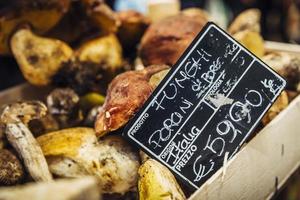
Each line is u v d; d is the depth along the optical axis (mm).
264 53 673
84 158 469
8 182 447
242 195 470
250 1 1012
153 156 461
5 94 667
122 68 653
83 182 258
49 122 529
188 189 472
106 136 485
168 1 736
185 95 471
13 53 623
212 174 465
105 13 635
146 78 499
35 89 693
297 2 1009
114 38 648
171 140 465
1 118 508
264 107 481
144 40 626
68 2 624
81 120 576
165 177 435
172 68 471
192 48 477
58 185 257
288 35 1025
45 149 479
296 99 553
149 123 463
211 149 468
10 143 484
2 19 601
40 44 605
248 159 470
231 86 479
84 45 625
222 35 481
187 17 633
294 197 741
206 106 473
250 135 479
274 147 510
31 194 250
